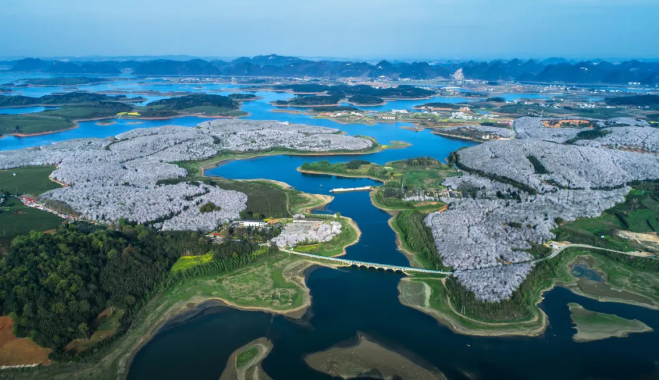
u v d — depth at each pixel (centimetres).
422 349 14612
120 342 14775
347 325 15838
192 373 13512
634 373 13700
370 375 13500
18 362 13588
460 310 16650
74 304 15238
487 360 14150
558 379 13438
